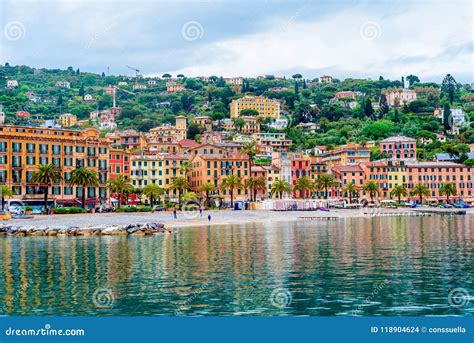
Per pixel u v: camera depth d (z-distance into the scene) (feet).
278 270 204.74
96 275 196.75
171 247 282.15
